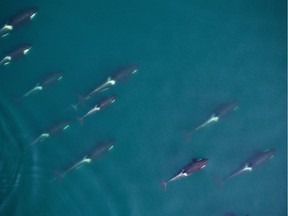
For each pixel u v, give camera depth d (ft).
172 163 37.78
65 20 43.04
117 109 39.52
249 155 38.11
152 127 38.99
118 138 38.50
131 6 44.34
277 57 41.83
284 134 38.93
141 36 42.73
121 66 40.96
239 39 42.63
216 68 41.34
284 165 38.04
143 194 36.76
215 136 38.75
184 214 36.11
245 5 44.19
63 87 39.96
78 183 37.19
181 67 41.32
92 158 35.53
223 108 36.99
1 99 39.91
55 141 38.52
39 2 43.16
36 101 39.83
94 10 43.91
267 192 37.29
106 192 36.86
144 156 37.96
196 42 42.52
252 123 39.27
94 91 36.83
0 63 36.78
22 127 39.19
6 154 38.19
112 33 42.80
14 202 36.19
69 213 36.19
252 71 41.29
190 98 40.11
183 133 38.60
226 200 36.86
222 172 37.60
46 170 37.50
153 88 40.34
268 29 42.93
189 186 37.11
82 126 38.91
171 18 43.73
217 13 43.88
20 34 41.42
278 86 40.73
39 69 40.57
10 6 42.14
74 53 41.55
